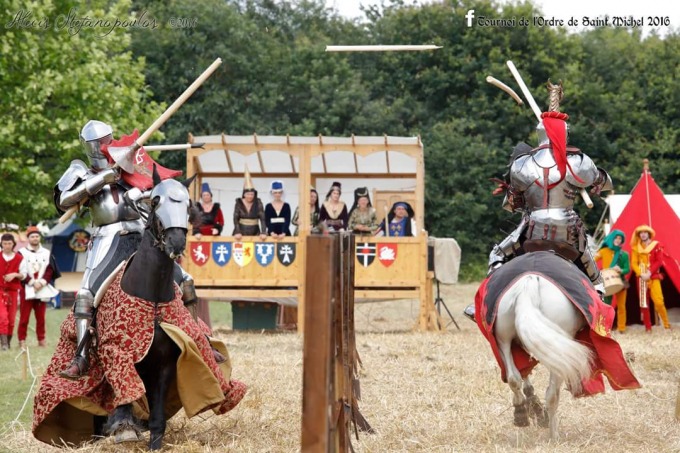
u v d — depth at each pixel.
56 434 11.28
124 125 33.59
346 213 25.45
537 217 11.21
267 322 25.70
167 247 10.28
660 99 54.78
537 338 9.76
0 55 31.47
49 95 32.50
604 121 53.88
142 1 51.16
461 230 51.56
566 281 10.12
